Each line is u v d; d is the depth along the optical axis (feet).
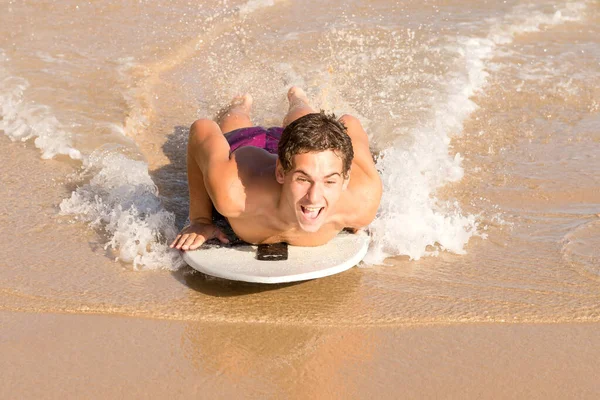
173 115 78.38
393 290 50.06
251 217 49.14
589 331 45.85
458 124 76.84
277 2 117.39
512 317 47.16
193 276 51.26
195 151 51.52
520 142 73.77
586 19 112.57
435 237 56.39
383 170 63.57
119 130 73.56
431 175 65.98
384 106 79.15
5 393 39.19
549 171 67.92
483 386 40.60
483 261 53.83
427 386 40.47
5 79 83.41
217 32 103.45
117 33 100.68
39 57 90.63
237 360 42.45
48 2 109.91
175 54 94.84
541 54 97.76
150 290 49.37
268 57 94.79
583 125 78.02
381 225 56.18
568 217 60.13
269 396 39.40
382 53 95.76
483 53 96.89
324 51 96.68
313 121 43.93
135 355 42.65
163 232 56.24
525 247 55.77
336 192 45.27
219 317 46.62
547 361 42.88
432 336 45.11
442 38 101.65
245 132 56.95
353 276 51.70
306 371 41.55
